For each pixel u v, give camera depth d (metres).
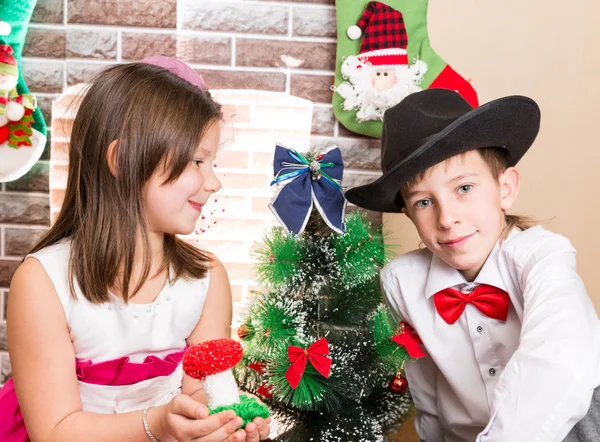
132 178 1.00
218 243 1.84
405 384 1.26
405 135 1.05
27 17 1.74
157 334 1.08
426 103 1.08
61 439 0.93
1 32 1.68
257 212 1.84
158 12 1.78
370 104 1.69
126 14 1.78
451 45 1.81
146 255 1.04
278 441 1.07
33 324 0.99
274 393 1.17
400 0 1.73
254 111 1.82
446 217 1.02
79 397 1.00
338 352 1.16
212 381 0.82
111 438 0.90
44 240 1.09
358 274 1.19
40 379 0.97
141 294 1.08
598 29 1.82
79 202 1.05
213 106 1.07
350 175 1.82
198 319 1.16
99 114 1.02
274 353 1.14
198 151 1.02
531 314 0.91
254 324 1.17
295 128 1.82
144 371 1.06
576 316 0.87
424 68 1.69
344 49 1.74
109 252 1.02
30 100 1.74
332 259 1.19
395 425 1.19
